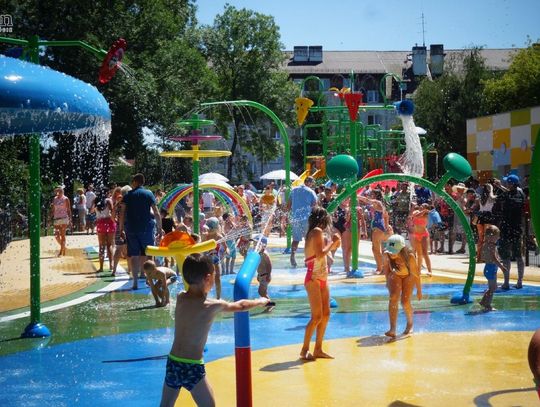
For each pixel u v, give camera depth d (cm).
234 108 6819
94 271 1683
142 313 1088
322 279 779
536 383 386
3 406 620
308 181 1714
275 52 6919
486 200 1603
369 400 619
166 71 4150
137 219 1330
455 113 5391
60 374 727
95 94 664
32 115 671
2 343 882
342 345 848
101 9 3934
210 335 917
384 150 3375
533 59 5041
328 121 2819
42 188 3092
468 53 5778
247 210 1825
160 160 4612
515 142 2838
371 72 9175
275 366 748
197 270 491
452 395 630
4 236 2267
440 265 1659
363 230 2459
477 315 1037
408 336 894
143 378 708
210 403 489
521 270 1300
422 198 1977
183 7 5109
